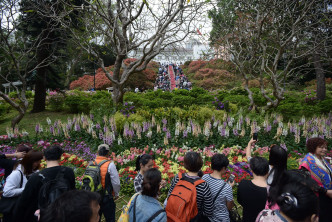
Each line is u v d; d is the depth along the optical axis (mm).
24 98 10266
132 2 9000
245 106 13688
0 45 9945
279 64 20703
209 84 30844
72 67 26047
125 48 10062
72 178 2395
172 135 8102
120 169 5422
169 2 8891
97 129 8602
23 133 8219
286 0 9102
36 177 2324
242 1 10562
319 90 16406
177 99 15555
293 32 9141
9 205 2604
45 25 12578
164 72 45562
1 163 3137
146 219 1946
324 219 2600
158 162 5734
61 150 2625
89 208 1299
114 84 10891
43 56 13469
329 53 10648
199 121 9992
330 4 10070
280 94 11008
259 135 8242
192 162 2482
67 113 14766
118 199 4688
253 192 2312
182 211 2223
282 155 2486
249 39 11305
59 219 1236
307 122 8516
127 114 9789
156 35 9117
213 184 2545
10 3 9148
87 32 9969
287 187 1450
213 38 12383
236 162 5512
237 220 2822
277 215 1462
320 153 2771
